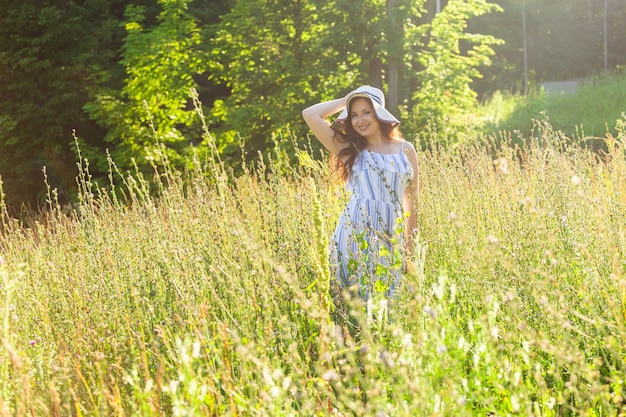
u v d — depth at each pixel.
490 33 44.41
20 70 18.50
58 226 5.14
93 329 3.26
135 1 22.02
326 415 2.30
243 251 3.66
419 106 15.09
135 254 4.10
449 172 5.56
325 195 4.78
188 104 17.97
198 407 2.18
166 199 4.92
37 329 3.41
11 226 6.61
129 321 3.27
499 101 22.72
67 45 18.72
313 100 15.67
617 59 53.72
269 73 15.81
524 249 3.54
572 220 3.83
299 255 3.88
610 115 17.70
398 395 2.16
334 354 2.47
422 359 2.33
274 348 2.83
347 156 4.34
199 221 4.29
